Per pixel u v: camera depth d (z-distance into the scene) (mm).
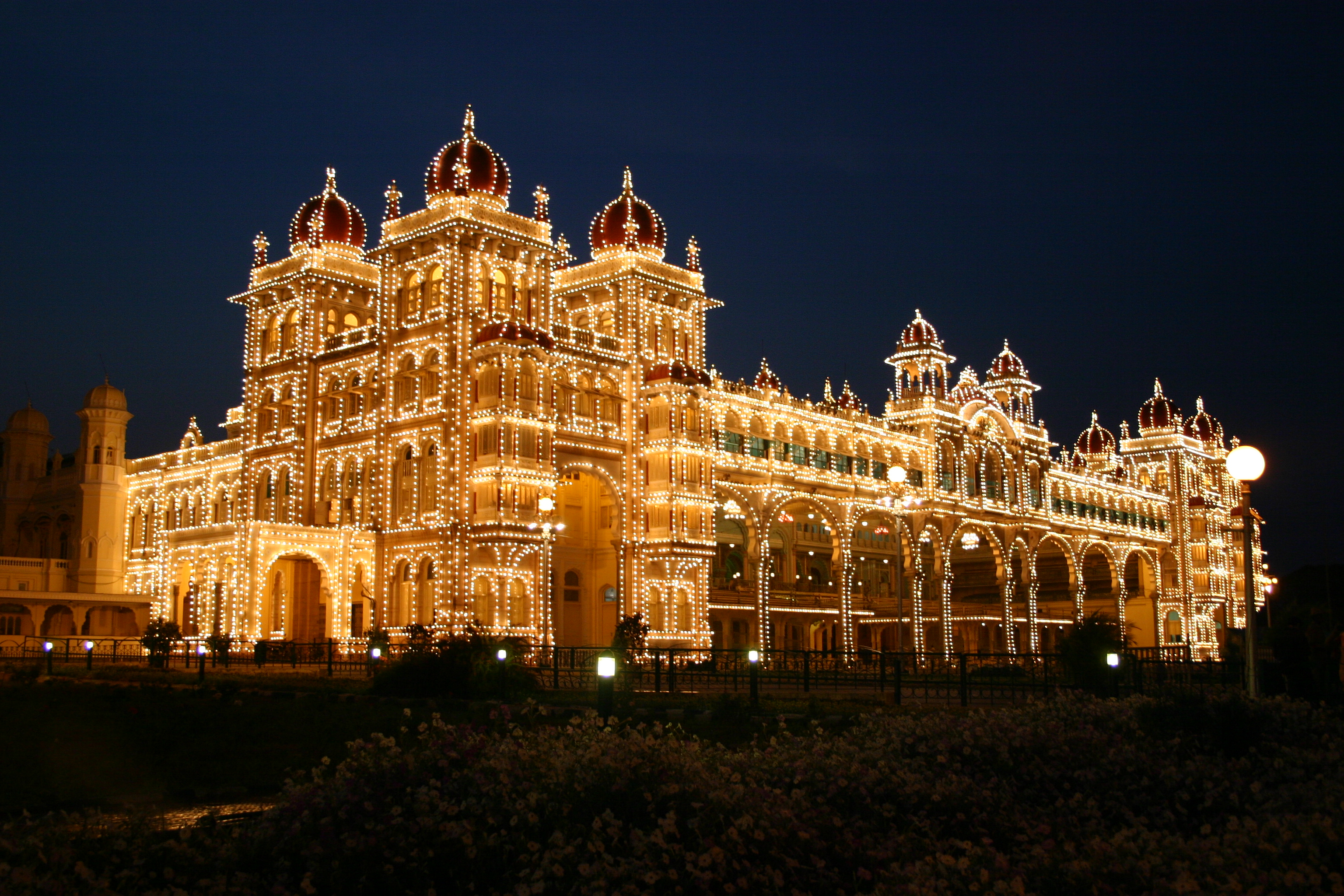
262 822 10797
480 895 10141
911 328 91062
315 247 71625
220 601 67562
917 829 11312
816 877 10070
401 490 64500
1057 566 117938
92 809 10969
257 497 72375
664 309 70562
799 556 87250
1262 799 12289
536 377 62031
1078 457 117312
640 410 67438
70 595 77375
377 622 63125
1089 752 13914
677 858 9867
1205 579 112625
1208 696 16062
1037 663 45125
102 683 37562
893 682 39656
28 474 93812
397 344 65312
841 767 12305
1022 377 102688
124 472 88250
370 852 10156
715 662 42750
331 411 69500
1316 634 26141
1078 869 9000
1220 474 121062
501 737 13117
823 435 81188
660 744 11945
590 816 10945
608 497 68875
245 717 25516
